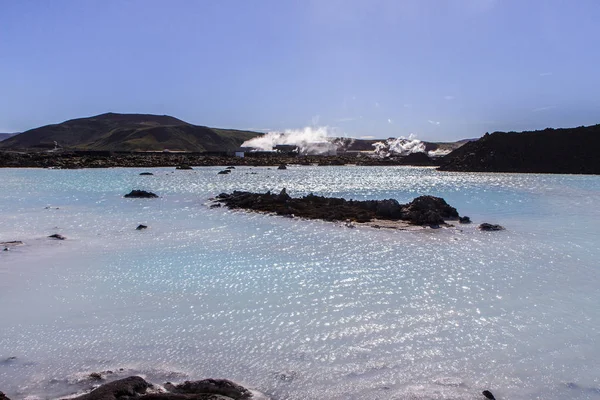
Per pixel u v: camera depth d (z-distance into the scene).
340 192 54.88
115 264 20.95
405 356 12.37
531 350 12.68
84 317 14.88
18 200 44.50
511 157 95.69
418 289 17.58
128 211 37.47
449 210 34.31
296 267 20.55
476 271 19.98
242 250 23.73
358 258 22.17
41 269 20.14
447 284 18.17
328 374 11.48
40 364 11.97
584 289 17.59
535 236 27.58
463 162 101.12
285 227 30.19
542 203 43.72
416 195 51.25
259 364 11.95
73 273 19.55
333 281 18.52
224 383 10.66
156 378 11.30
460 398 10.47
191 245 24.84
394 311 15.37
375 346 12.91
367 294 17.00
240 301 16.27
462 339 13.34
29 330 13.92
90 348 12.80
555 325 14.26
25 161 102.44
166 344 13.03
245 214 35.62
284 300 16.38
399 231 28.97
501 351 12.63
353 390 10.80
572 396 10.62
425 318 14.79
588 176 79.69
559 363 12.00
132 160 110.81
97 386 10.92
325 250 23.77
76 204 41.75
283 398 10.48
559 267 20.67
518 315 15.04
